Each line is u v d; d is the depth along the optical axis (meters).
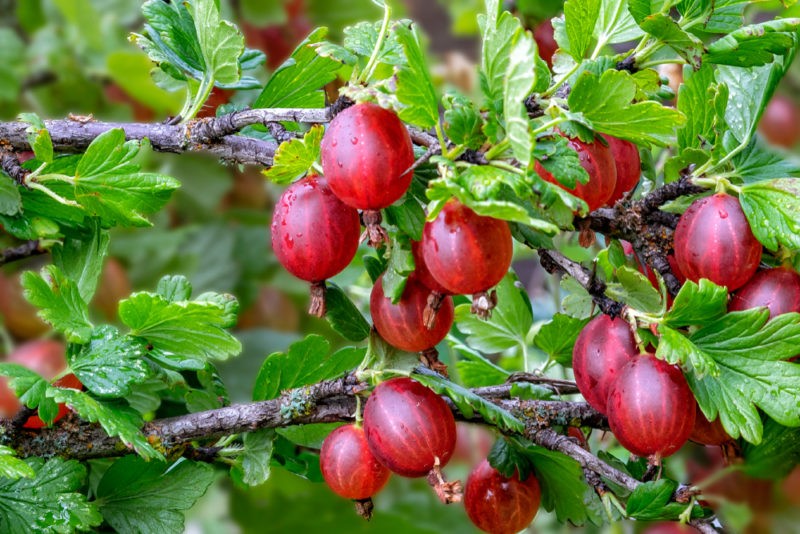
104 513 0.61
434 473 0.58
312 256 0.57
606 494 0.60
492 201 0.54
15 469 0.56
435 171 0.57
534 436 0.61
